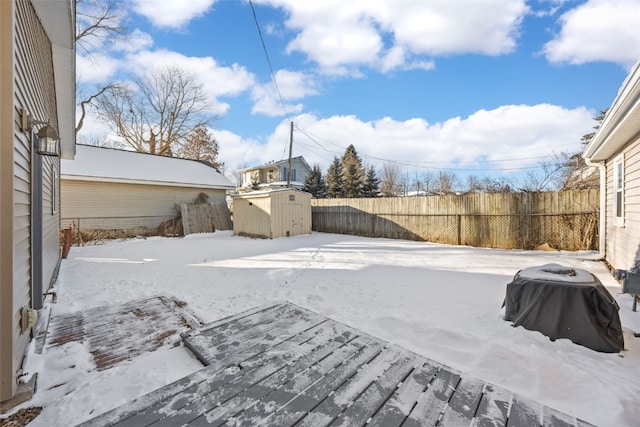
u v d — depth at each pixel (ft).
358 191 84.38
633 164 15.20
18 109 6.95
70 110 18.97
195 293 13.85
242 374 6.74
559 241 24.98
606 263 19.56
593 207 23.73
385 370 6.88
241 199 40.45
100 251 27.02
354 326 9.73
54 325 10.12
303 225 39.42
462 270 17.78
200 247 28.96
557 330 8.39
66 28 11.94
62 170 35.78
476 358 7.56
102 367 7.51
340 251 25.38
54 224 18.24
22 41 7.52
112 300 12.96
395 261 20.68
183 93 68.59
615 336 7.93
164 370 7.32
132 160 46.44
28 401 6.08
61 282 15.98
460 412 5.49
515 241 26.61
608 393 6.12
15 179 6.47
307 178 86.33
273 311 10.84
